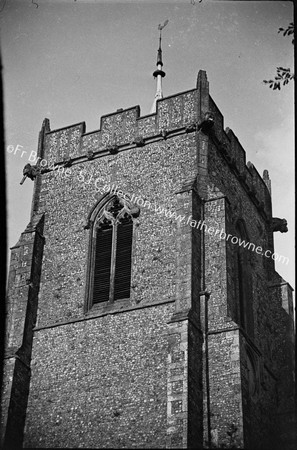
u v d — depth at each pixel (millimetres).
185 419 31703
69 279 38844
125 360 35000
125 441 32875
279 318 42406
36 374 36125
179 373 32906
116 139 42594
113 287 37750
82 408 34469
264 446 35062
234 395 33156
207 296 35969
